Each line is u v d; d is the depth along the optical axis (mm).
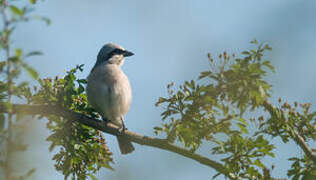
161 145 10719
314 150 10930
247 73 9023
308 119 11000
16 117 8797
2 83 10312
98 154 11742
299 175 10320
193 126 9336
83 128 11656
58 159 11406
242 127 9391
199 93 9539
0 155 8062
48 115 11234
